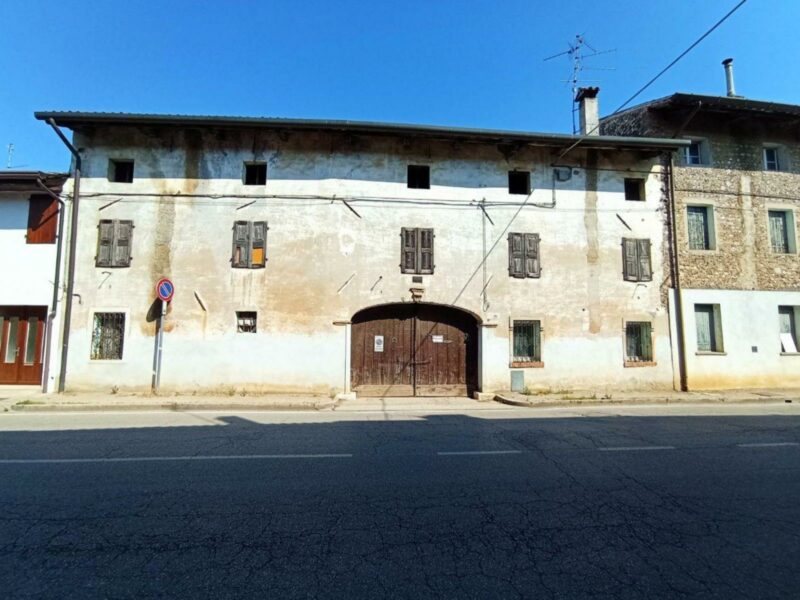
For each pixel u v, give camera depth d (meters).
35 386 12.87
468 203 13.74
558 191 14.16
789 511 4.15
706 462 5.74
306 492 4.59
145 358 12.45
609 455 6.09
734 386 14.27
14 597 2.76
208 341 12.62
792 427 8.18
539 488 4.74
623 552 3.36
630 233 14.38
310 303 12.94
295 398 11.77
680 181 14.81
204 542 3.50
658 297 14.26
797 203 15.48
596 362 13.74
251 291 12.85
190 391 12.41
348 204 13.28
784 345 14.86
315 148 13.41
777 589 2.88
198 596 2.79
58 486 4.74
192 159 13.16
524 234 13.85
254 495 4.50
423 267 13.35
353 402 12.24
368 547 3.43
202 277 12.80
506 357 13.40
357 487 4.75
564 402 11.66
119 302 12.58
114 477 5.05
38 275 12.67
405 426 8.31
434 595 2.81
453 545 3.46
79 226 12.79
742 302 14.69
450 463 5.68
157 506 4.21
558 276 13.87
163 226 12.89
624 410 10.68
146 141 13.15
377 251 13.27
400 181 13.58
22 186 12.70
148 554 3.31
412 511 4.12
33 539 3.54
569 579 2.99
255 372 12.61
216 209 13.05
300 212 13.18
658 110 15.04
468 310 13.42
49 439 6.97
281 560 3.23
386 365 13.37
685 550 3.40
